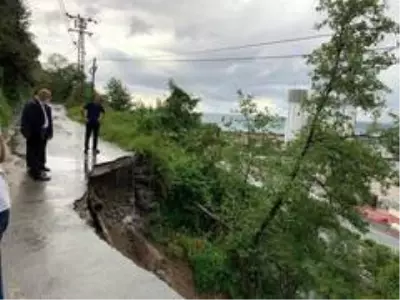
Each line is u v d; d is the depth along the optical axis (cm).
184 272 1392
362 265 1717
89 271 595
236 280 1417
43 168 1119
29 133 1069
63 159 1510
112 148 1995
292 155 1432
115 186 1441
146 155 1780
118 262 630
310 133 1410
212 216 1709
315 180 1434
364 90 1395
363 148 1408
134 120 2834
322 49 1428
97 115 1658
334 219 1459
